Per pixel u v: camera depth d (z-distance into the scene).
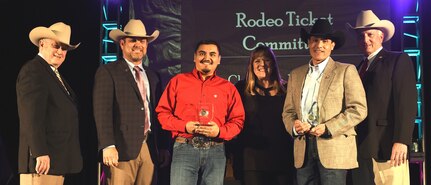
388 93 4.18
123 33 4.43
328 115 3.88
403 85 4.14
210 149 4.10
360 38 4.47
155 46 5.51
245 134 4.45
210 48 4.26
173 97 4.26
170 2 5.53
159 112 4.23
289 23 5.46
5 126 5.52
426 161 5.47
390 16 5.41
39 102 3.95
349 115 3.81
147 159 4.32
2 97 5.55
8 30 5.60
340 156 3.84
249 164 4.41
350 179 4.45
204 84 4.23
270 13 5.47
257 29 5.47
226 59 5.47
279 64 5.44
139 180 4.35
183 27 5.51
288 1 5.46
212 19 5.50
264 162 4.40
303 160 3.94
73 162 4.11
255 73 4.50
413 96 4.14
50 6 5.68
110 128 4.20
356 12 5.44
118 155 4.22
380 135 4.17
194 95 4.20
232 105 4.27
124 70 4.36
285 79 5.43
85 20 5.70
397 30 5.44
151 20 5.53
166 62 5.50
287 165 4.45
